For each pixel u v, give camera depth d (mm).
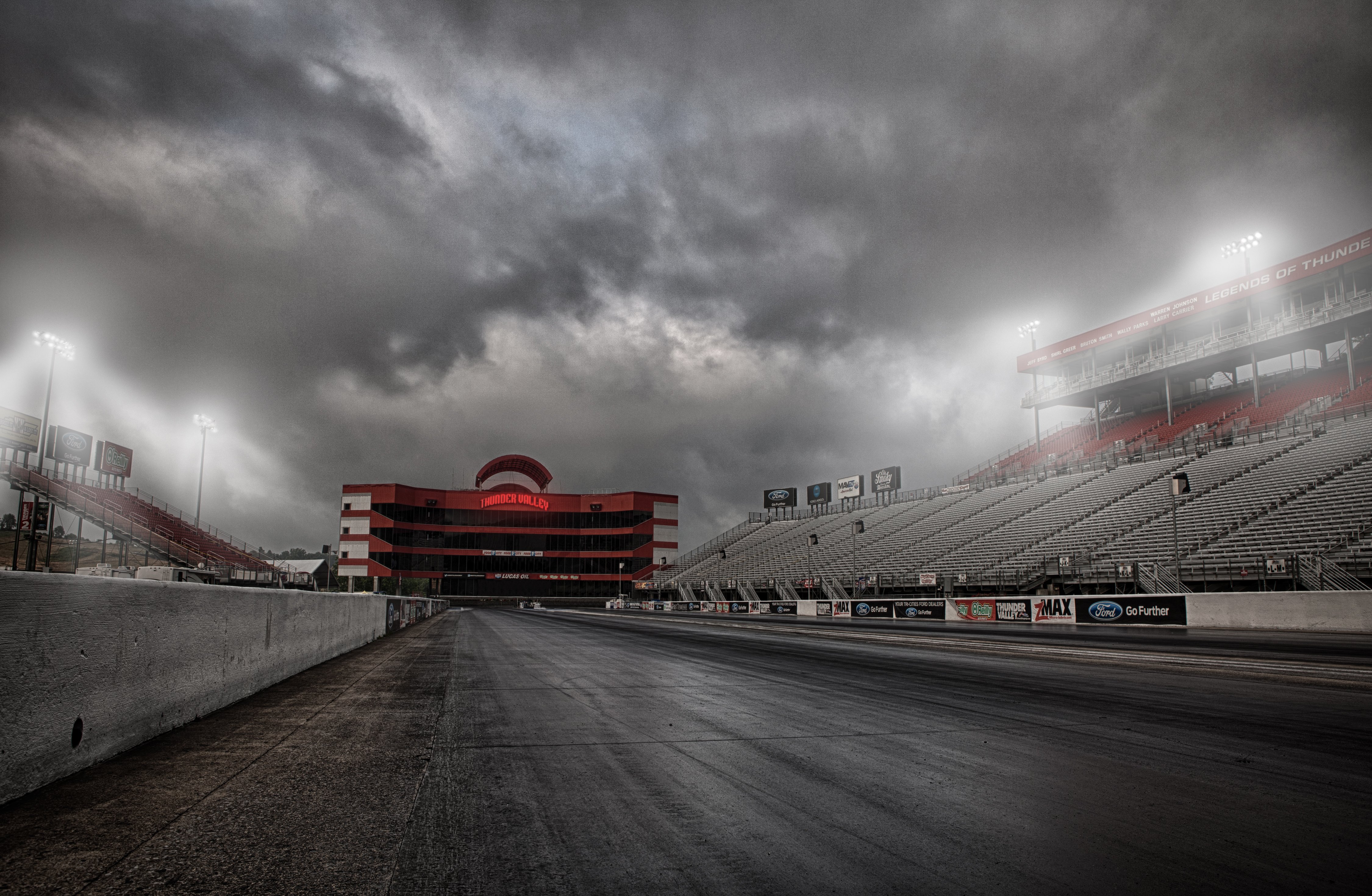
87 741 5285
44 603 4773
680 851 3766
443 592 95562
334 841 3869
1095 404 58031
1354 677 11297
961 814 4406
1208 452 43656
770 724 7566
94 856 3580
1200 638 21250
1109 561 35562
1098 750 6195
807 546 67812
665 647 19359
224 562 50656
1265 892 3234
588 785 5078
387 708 8438
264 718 7605
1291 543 29750
